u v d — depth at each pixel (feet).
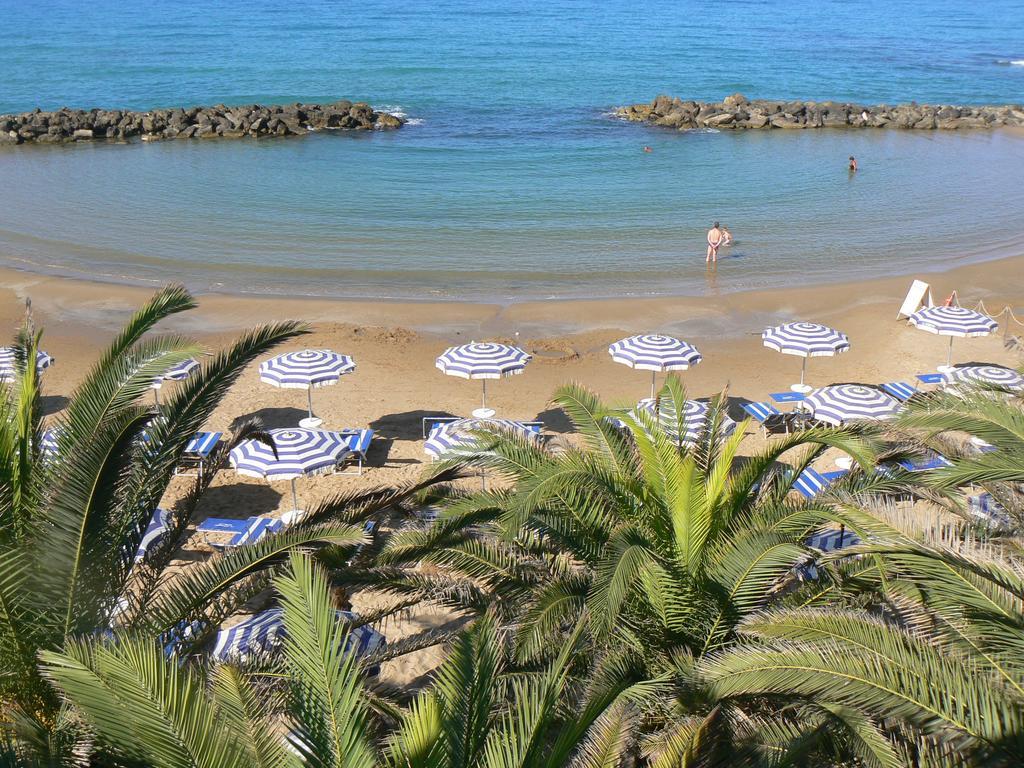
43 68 284.61
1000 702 18.74
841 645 20.57
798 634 21.31
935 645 21.54
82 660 16.37
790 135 205.26
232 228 126.41
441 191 148.25
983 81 286.46
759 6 570.05
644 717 23.12
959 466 23.30
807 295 100.27
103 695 15.92
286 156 177.17
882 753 18.12
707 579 26.18
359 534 22.53
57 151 182.39
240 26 408.87
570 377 77.10
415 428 66.39
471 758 17.01
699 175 162.50
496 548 30.12
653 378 72.79
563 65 303.48
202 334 87.10
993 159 179.11
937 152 186.39
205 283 103.86
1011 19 513.86
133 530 22.58
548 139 195.00
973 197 147.54
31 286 100.89
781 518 26.50
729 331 89.20
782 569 25.58
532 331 88.84
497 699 22.30
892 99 254.06
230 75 276.41
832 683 19.03
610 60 317.42
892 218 134.62
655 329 89.66
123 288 101.24
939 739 18.29
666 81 275.80
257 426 27.99
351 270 109.09
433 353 82.23
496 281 105.40
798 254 116.67
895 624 21.74
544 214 134.62
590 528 28.50
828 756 20.13
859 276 107.76
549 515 28.73
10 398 25.31
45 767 16.26
